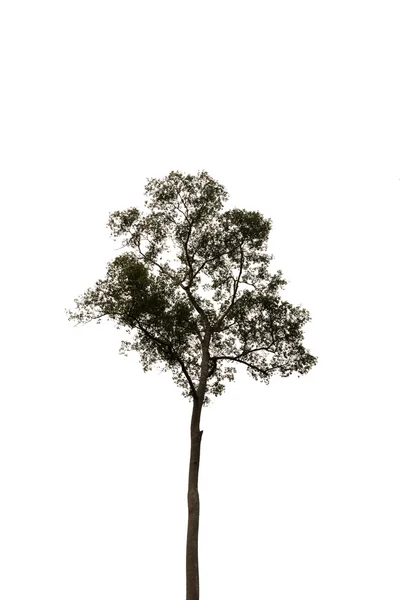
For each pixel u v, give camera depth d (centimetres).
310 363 2486
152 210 2531
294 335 2478
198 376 2467
